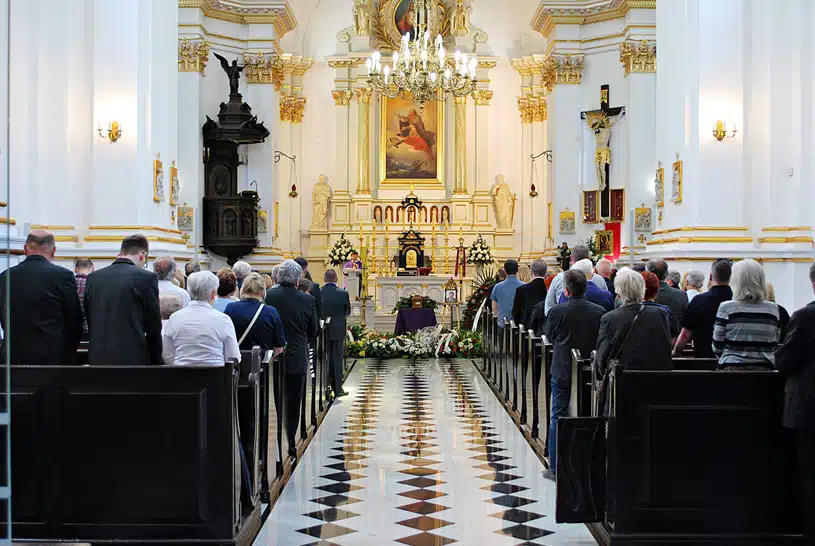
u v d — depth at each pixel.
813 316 5.52
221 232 20.06
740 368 6.16
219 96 20.83
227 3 20.58
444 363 17.61
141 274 6.29
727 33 13.16
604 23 21.64
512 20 25.23
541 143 24.55
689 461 5.86
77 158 11.91
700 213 13.23
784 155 13.12
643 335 6.43
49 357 6.04
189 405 5.68
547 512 7.06
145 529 5.68
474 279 23.70
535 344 9.59
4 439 3.55
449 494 7.59
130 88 11.93
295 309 8.82
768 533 5.87
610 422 5.98
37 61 11.66
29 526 5.68
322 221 24.73
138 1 11.94
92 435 5.68
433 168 25.19
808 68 12.84
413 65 16.52
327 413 11.68
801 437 5.71
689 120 13.48
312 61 24.84
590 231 21.95
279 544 6.22
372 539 6.35
